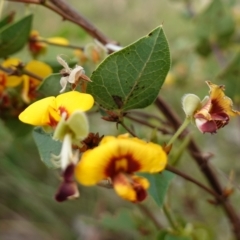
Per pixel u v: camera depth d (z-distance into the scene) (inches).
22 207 12.0
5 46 6.7
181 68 10.4
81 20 6.8
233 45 9.1
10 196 12.1
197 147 7.1
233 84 7.7
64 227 11.8
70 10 6.8
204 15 8.6
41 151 5.3
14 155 11.9
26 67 6.7
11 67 6.5
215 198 6.7
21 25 6.6
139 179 4.6
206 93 10.1
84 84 5.2
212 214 10.2
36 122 4.9
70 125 4.6
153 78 5.2
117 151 4.5
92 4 18.4
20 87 6.8
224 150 11.8
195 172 10.5
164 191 5.7
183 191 10.2
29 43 7.2
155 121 8.6
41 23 14.9
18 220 11.9
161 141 7.0
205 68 10.1
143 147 4.6
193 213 9.8
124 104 5.3
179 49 10.0
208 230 7.1
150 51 5.0
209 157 6.9
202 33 8.7
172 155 6.4
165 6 16.7
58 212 12.0
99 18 17.8
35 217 11.9
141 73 5.1
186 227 7.0
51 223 11.9
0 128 10.1
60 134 4.6
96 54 6.6
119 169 4.6
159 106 7.2
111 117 5.3
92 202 12.0
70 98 4.9
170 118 7.2
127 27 16.8
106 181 4.9
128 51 5.0
